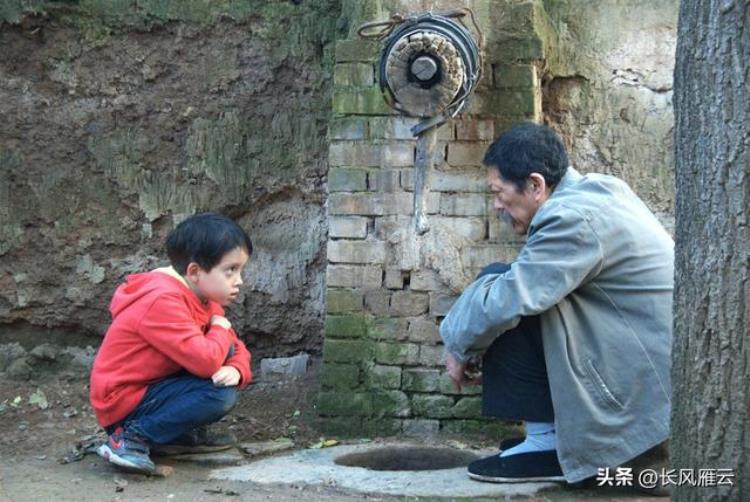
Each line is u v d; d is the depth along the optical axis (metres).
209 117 4.44
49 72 4.46
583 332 3.19
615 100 4.26
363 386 3.89
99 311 4.47
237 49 4.43
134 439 3.31
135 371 3.35
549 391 3.23
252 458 3.59
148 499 3.07
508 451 3.31
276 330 4.47
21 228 4.46
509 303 3.10
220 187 4.45
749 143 2.34
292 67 4.43
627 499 3.13
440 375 3.85
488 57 3.81
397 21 3.66
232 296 3.46
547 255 3.13
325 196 4.43
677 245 2.50
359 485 3.24
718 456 2.42
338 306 3.90
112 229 4.46
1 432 3.87
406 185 3.85
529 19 3.80
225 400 3.37
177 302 3.34
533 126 3.35
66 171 4.46
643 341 3.16
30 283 4.46
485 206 3.82
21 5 4.38
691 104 2.43
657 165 4.25
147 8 4.41
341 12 4.36
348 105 3.87
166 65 4.45
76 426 3.95
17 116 4.46
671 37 4.22
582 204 3.17
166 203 4.45
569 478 3.14
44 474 3.36
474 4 3.83
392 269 3.87
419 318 3.86
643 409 3.14
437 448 3.71
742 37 2.34
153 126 4.46
